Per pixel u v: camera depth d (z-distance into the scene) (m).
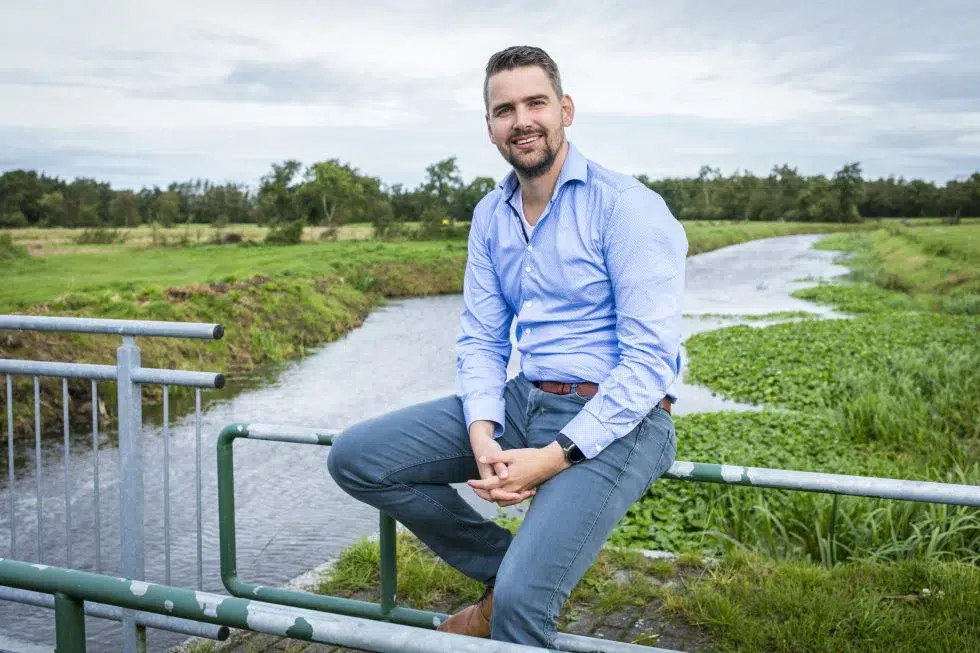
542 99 2.27
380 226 52.06
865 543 4.70
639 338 2.17
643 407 2.14
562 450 2.12
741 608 3.46
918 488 2.07
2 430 9.38
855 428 8.84
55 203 55.47
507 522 5.59
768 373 12.94
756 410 11.03
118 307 15.15
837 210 118.38
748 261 51.00
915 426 8.67
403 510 2.42
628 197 2.22
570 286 2.30
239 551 6.04
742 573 3.87
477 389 2.41
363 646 1.33
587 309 2.32
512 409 2.46
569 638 2.32
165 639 4.34
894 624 3.25
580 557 2.07
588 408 2.15
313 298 20.22
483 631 2.54
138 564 3.04
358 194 60.88
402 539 4.47
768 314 23.50
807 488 2.17
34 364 3.17
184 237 42.47
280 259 31.50
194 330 2.84
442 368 14.59
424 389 12.64
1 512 6.85
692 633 3.33
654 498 6.15
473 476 2.47
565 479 2.13
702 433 8.48
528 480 2.12
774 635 3.20
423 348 17.17
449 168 65.31
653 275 2.18
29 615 5.02
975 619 3.32
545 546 2.03
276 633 1.39
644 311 2.17
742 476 2.24
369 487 2.38
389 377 13.73
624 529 5.59
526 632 2.01
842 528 4.89
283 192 59.25
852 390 11.25
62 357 11.36
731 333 18.03
